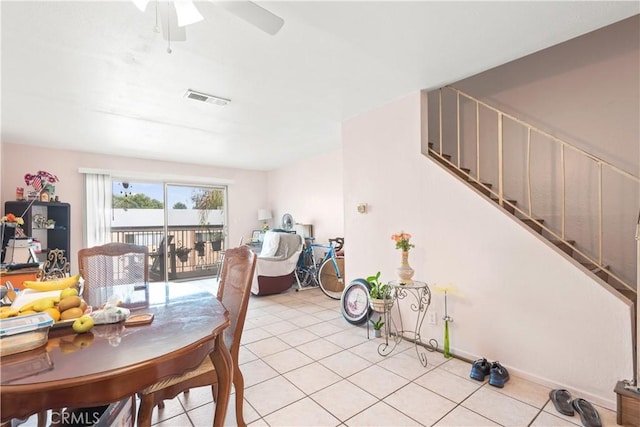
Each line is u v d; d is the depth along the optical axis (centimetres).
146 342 101
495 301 225
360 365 232
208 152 486
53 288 148
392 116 294
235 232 629
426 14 169
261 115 324
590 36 265
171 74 232
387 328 270
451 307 250
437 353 252
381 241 305
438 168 259
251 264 157
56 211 419
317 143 449
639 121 240
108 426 108
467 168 331
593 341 183
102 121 329
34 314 109
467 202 241
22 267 259
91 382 80
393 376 215
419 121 271
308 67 227
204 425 166
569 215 274
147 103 284
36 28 173
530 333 207
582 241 266
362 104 301
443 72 239
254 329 312
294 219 595
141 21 169
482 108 334
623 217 246
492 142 326
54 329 112
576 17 174
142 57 207
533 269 207
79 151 455
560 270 196
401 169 287
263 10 133
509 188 313
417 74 242
